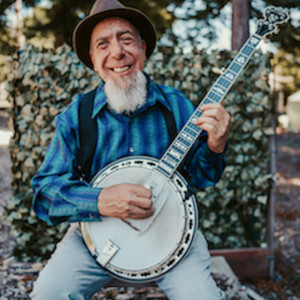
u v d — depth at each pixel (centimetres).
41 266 272
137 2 637
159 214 142
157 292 238
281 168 738
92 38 159
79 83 275
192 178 161
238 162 291
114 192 137
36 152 279
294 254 359
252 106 285
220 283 249
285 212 474
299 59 876
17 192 289
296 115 1514
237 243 307
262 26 157
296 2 557
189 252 146
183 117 167
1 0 638
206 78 282
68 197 141
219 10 593
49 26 679
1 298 220
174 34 641
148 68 278
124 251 142
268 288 293
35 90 273
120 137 159
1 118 1013
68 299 137
